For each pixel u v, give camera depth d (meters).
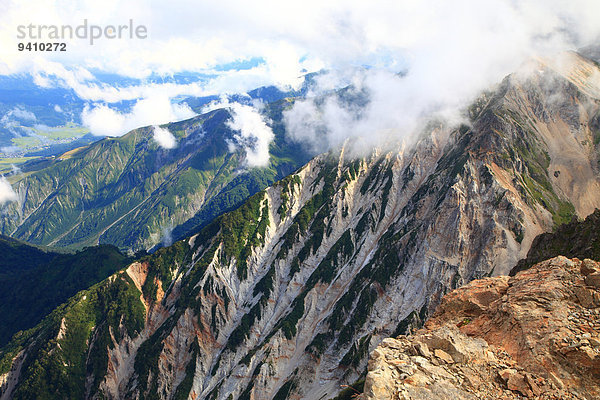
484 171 148.00
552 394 20.86
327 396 122.00
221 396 139.38
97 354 157.25
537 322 25.06
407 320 124.94
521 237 130.00
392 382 21.73
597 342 22.31
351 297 145.62
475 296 31.80
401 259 144.38
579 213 145.62
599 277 26.47
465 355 23.64
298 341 149.50
